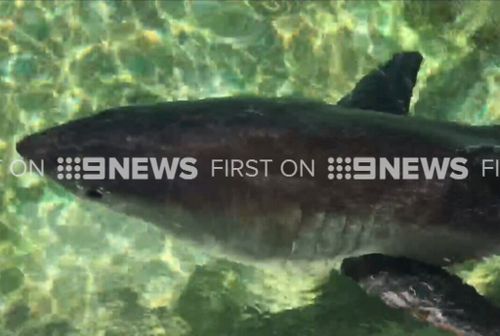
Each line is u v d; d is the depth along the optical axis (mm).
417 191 1571
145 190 1548
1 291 2031
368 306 1947
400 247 1637
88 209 2057
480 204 1580
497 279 1911
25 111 2123
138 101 2137
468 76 2133
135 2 2209
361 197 1572
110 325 2002
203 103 1618
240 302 1997
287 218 1583
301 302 1977
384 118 1637
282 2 2201
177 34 2191
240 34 2189
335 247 1633
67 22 2199
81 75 2158
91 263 2049
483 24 2139
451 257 1657
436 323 1602
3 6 2209
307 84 2145
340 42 2172
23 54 2176
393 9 2182
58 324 2008
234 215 1577
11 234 2066
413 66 1938
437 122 1685
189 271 2033
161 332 1986
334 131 1577
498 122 2086
